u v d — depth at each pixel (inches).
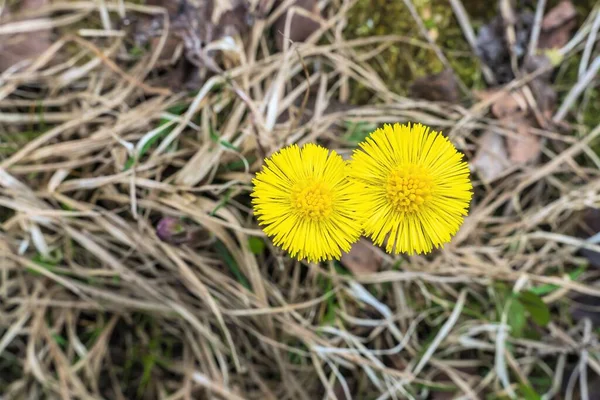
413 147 6.1
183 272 8.4
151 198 8.3
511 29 8.9
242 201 8.5
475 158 8.8
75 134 8.7
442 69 8.9
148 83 8.6
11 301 8.8
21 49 8.6
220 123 8.6
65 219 8.4
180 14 8.5
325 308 8.9
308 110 8.8
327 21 8.8
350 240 6.1
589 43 8.9
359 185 6.1
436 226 6.1
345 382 8.7
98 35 8.7
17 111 8.8
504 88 8.9
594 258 8.9
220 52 8.5
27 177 8.5
